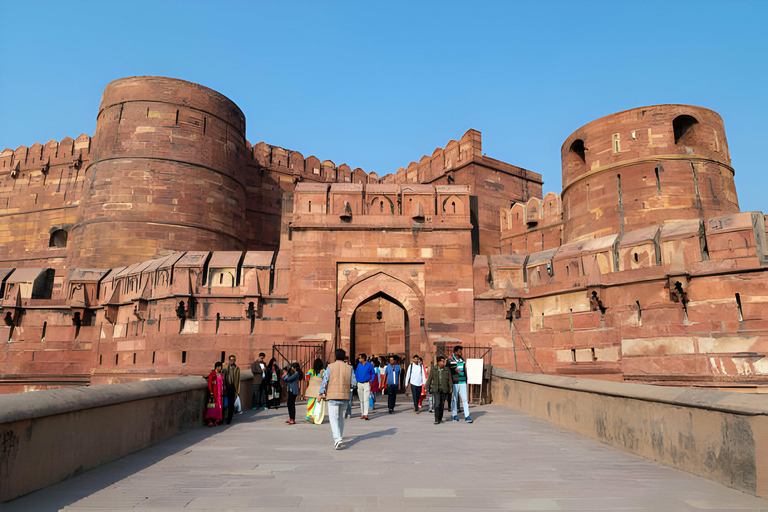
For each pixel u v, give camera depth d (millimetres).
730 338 15125
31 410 5496
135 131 28031
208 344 20672
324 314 20766
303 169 37594
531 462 7129
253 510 4789
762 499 5109
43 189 35656
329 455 7738
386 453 7895
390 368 14609
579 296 18781
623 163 21109
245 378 14969
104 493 5477
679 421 6652
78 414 6508
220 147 29969
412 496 5254
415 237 21594
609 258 18109
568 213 23578
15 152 36906
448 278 21297
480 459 7359
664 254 16797
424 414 14039
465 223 21719
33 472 5578
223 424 11859
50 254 34188
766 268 14891
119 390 7668
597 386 9047
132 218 26969
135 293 22750
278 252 22234
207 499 5180
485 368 17094
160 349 21047
